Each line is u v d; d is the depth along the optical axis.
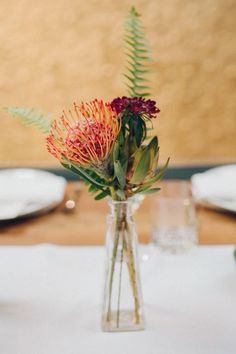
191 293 0.75
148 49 0.65
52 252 0.91
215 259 0.87
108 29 1.70
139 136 0.58
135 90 0.65
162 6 1.69
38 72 1.75
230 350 0.60
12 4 1.71
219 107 1.74
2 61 1.75
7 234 1.00
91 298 0.74
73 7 1.70
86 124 0.56
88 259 0.88
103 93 1.75
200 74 1.72
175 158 1.77
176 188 1.05
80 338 0.63
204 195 1.08
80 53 1.73
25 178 1.26
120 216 0.63
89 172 0.61
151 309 0.70
